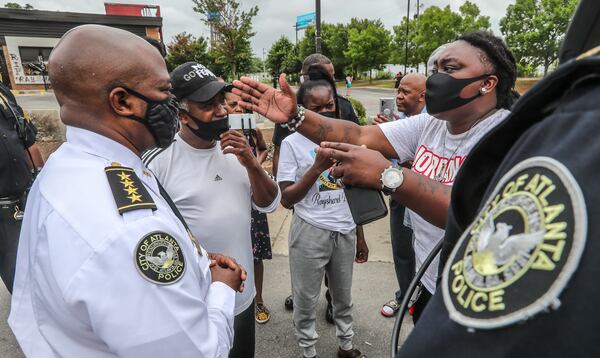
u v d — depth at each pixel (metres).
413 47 44.41
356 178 1.18
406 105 3.12
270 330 2.92
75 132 1.01
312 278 2.37
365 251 3.13
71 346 0.93
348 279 2.47
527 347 0.40
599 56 0.44
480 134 1.48
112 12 29.70
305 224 2.35
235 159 1.90
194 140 1.74
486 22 39.22
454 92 1.43
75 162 0.97
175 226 1.00
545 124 0.48
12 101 3.11
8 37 21.97
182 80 1.62
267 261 3.91
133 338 0.84
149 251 0.88
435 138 1.68
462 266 0.50
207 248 1.77
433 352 0.48
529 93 0.53
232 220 1.79
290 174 2.41
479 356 0.43
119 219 0.88
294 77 34.94
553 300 0.39
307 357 2.47
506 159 0.53
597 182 0.40
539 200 0.43
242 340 1.91
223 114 1.71
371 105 20.62
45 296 0.90
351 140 1.80
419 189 1.14
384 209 1.19
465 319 0.45
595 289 0.38
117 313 0.83
